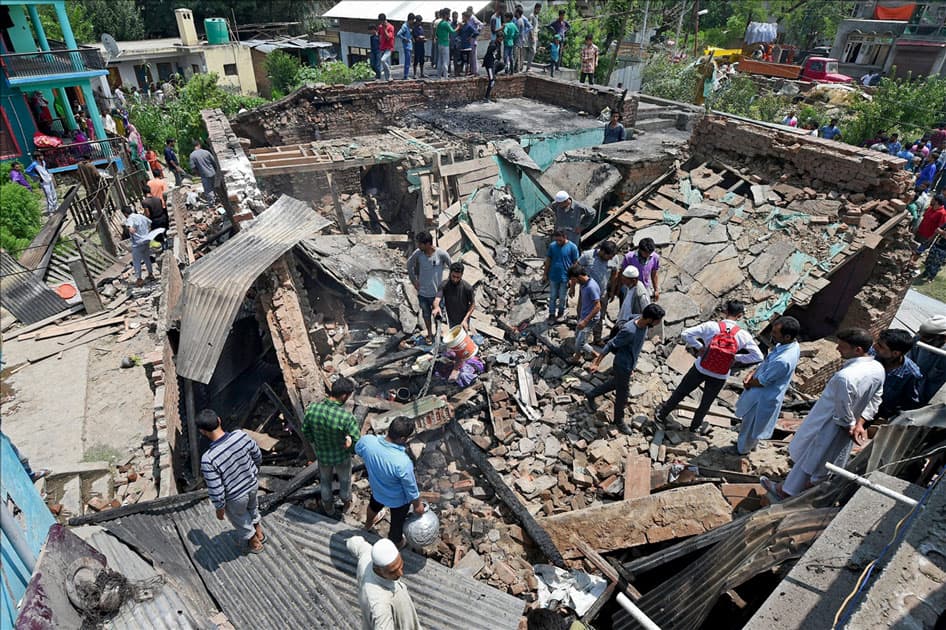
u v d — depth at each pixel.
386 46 16.67
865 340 5.05
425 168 11.84
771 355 5.98
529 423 7.36
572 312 9.58
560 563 5.39
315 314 9.43
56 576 3.70
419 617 4.66
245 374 8.95
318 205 12.27
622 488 6.36
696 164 11.89
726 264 9.36
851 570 3.23
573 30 26.84
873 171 9.05
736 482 6.25
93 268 11.45
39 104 19.44
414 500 5.02
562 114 15.84
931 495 3.08
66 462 6.66
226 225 13.31
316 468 6.18
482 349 8.88
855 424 5.04
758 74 30.53
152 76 33.78
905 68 29.11
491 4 22.62
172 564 4.98
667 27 31.50
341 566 5.11
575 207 9.84
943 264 14.56
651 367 8.20
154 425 7.08
